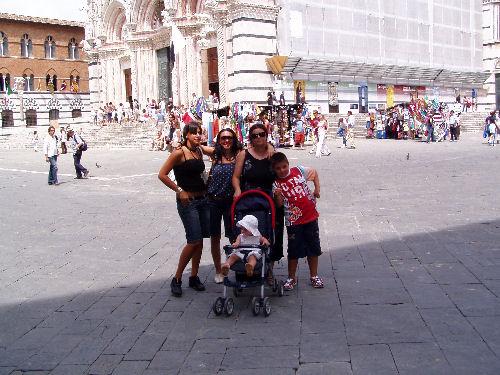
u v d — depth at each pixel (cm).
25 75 6141
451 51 5206
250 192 704
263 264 666
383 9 4525
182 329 621
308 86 3941
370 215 1191
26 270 887
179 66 4194
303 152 2867
